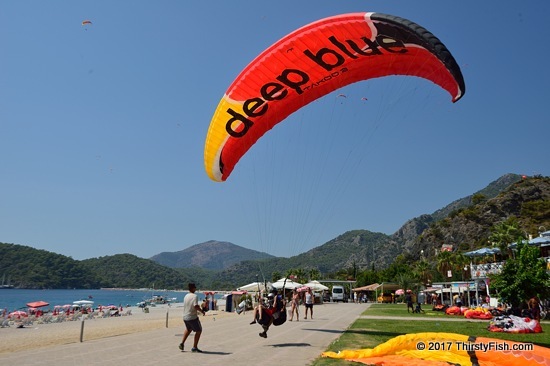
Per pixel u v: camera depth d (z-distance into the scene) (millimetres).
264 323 13273
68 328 26062
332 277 118938
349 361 9578
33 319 33469
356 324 19688
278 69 13641
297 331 16609
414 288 61969
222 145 15648
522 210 111812
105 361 9758
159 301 105000
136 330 20172
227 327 18516
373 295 76438
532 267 23625
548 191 116125
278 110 15117
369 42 12453
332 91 14797
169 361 9719
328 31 12445
